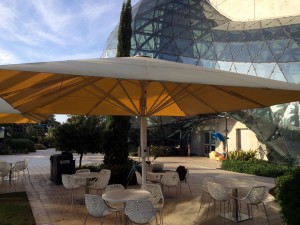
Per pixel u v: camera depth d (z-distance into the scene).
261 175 14.99
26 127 52.81
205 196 10.02
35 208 8.55
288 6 25.59
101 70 3.79
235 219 7.33
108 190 7.12
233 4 30.08
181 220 7.34
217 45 24.05
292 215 5.20
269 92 5.26
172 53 25.53
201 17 28.55
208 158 25.97
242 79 4.49
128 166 13.00
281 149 17.39
